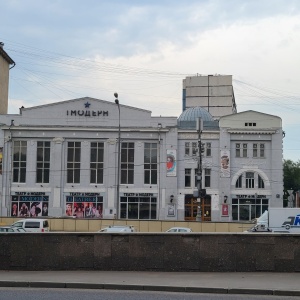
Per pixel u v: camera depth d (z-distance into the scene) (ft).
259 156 216.13
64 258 58.85
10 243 59.31
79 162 217.15
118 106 204.74
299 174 391.45
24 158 216.95
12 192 215.31
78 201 215.92
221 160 214.90
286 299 43.91
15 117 218.18
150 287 48.26
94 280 51.31
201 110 236.84
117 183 211.61
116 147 216.54
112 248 58.70
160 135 216.74
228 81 314.96
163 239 58.39
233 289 46.88
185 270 57.67
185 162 216.95
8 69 242.58
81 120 218.38
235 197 214.69
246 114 216.95
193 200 215.92
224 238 57.88
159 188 214.90
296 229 129.29
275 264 57.21
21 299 42.01
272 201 213.66
